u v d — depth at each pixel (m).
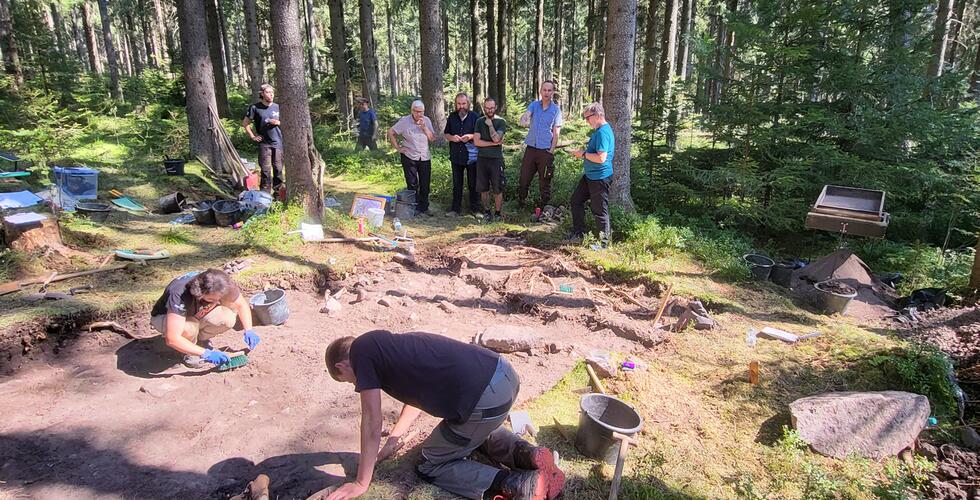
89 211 7.31
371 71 17.94
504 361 2.87
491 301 5.82
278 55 6.81
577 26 34.31
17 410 3.71
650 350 4.88
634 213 7.92
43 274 5.43
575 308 5.60
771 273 6.63
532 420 3.75
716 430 3.78
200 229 7.41
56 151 9.65
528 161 8.36
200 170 10.40
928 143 8.30
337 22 17.30
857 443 3.63
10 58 14.02
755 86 8.62
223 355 4.12
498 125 8.10
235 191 10.02
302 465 3.29
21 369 4.23
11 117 10.70
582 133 15.55
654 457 3.38
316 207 7.43
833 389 4.25
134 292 5.21
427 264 6.84
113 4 33.56
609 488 3.16
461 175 8.67
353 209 8.02
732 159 9.20
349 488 2.79
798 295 6.18
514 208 9.08
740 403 4.08
